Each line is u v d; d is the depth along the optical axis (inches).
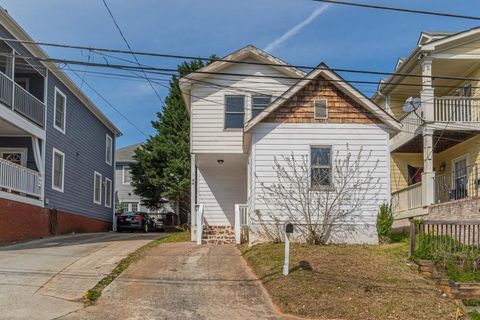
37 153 859.4
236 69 815.7
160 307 416.2
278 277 490.0
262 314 408.2
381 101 1020.5
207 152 799.1
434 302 440.5
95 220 1192.8
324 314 410.6
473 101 784.3
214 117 807.7
